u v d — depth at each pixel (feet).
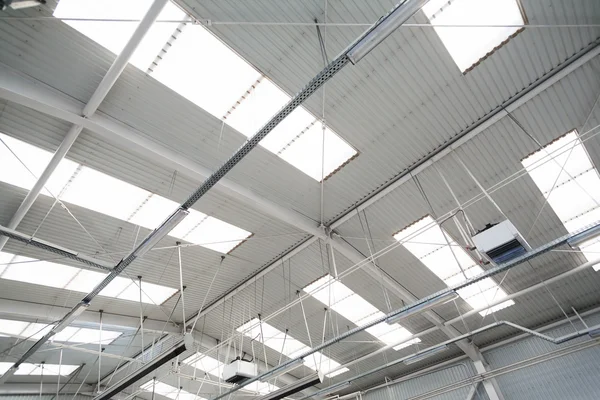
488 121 30.76
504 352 54.85
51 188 30.50
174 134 28.50
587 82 28.76
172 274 42.16
